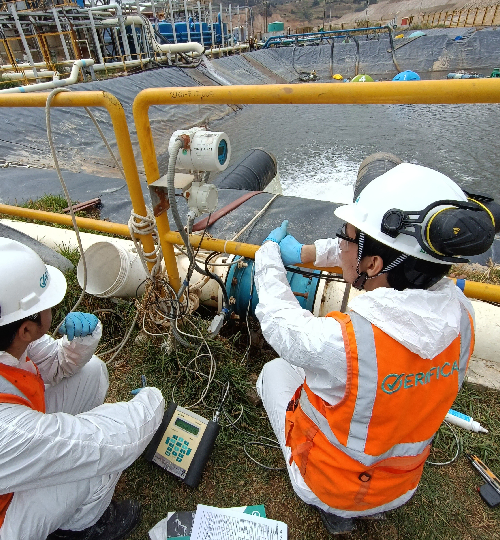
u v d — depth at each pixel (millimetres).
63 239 3262
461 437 1883
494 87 1176
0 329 1128
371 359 948
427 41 22578
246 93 1477
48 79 11062
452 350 1038
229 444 1871
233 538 1493
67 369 1630
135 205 1952
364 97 1343
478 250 867
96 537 1488
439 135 9711
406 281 1021
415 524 1580
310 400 1175
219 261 2459
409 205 997
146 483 1712
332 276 1866
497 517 1606
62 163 6887
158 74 12672
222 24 21844
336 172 7602
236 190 4336
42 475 1110
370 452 1059
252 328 2516
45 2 12227
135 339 2373
